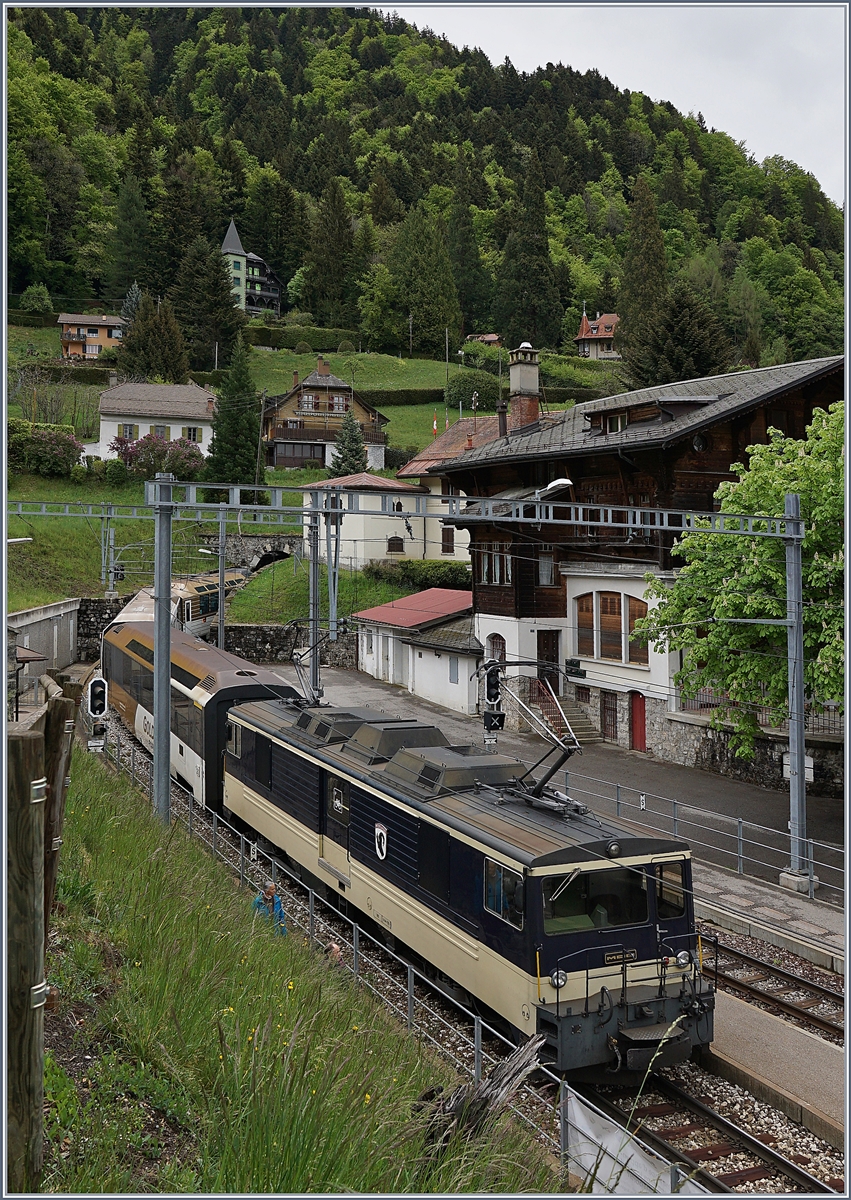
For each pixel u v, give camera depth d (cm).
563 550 3052
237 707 1969
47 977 709
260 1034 671
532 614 3055
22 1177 443
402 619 3688
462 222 11619
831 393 2630
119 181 10669
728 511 1897
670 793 2222
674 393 2978
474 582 3303
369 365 9662
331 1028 793
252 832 1892
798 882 1596
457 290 11300
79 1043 646
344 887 1403
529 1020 941
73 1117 551
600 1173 737
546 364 9256
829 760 2155
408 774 1298
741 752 1895
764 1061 1014
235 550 5450
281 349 10081
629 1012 940
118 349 7969
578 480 2991
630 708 2780
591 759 2619
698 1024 974
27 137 10088
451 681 3366
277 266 12250
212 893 1120
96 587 4456
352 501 1380
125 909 908
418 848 1184
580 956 951
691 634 1916
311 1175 538
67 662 3828
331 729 1573
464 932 1070
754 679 1825
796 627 1636
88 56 14388
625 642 2777
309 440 6850
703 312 5181
